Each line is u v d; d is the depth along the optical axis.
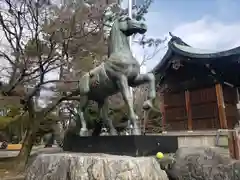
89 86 6.18
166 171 4.55
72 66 11.58
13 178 9.62
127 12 11.75
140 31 5.56
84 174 4.21
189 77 13.63
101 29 11.19
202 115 12.66
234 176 4.43
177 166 4.53
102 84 5.78
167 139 5.14
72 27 10.01
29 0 9.97
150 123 14.80
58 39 10.16
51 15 10.41
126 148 4.63
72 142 6.09
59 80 11.12
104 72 5.66
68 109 15.34
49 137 21.78
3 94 10.75
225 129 11.20
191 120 13.07
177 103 14.25
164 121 14.45
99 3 10.71
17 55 10.31
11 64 10.91
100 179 4.04
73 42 10.77
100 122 6.77
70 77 12.02
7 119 15.34
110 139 4.97
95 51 11.41
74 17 9.96
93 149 5.32
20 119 15.70
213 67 12.30
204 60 12.28
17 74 10.93
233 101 12.69
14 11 10.45
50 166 5.01
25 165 11.02
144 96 13.70
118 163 4.07
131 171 3.97
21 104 12.18
